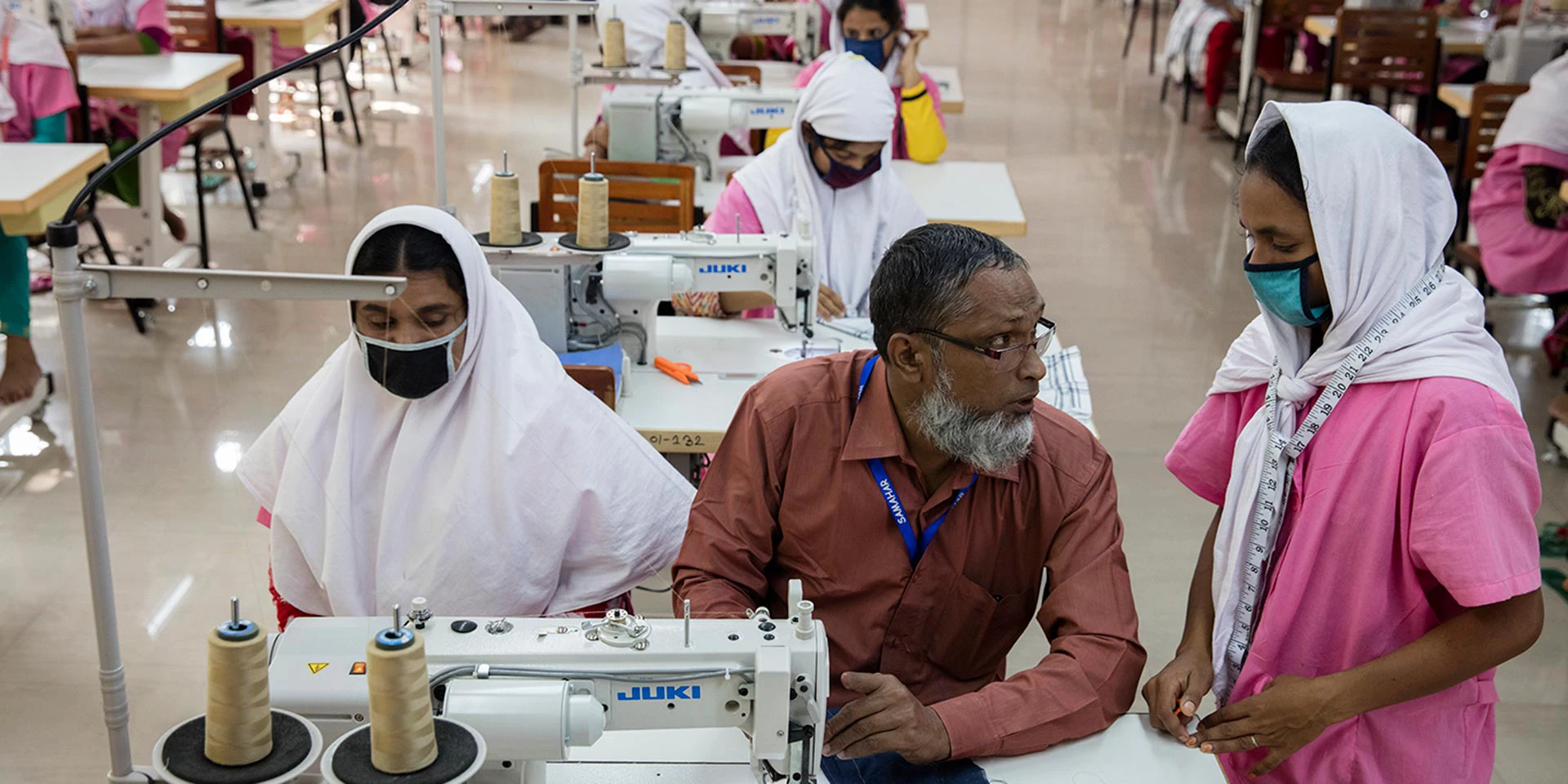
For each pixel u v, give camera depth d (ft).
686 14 18.47
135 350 14.48
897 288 5.09
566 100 25.85
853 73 10.10
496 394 5.86
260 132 19.48
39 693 8.82
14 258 11.96
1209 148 24.57
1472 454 4.69
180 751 3.30
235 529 10.99
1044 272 18.02
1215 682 5.51
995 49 32.60
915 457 5.47
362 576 5.91
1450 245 16.70
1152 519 11.78
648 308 8.88
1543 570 10.90
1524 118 13.46
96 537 3.53
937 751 4.93
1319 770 5.23
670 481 6.38
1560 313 15.07
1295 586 5.15
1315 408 5.10
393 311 5.49
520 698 4.02
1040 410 5.62
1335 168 4.73
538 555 5.96
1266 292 5.07
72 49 14.05
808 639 4.39
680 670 4.28
